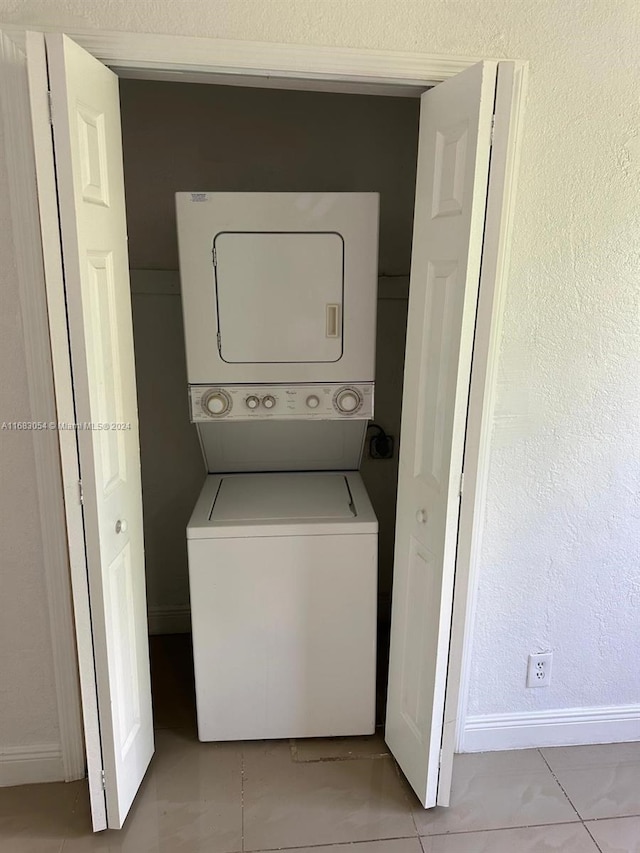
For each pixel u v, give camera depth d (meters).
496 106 1.33
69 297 1.36
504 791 1.95
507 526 1.91
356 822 1.83
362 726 2.12
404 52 1.55
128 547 1.76
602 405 1.85
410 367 1.77
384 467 2.69
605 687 2.12
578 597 2.01
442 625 1.67
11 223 1.54
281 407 2.05
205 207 1.89
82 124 1.36
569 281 1.74
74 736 1.93
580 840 1.78
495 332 1.74
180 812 1.85
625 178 1.68
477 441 1.55
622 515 1.95
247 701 2.07
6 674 1.85
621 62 1.60
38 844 1.75
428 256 1.63
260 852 1.73
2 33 1.43
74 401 1.42
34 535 1.75
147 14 1.47
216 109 2.35
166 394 2.54
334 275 1.96
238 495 2.15
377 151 2.44
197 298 1.95
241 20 1.49
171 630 2.77
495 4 1.54
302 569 1.96
